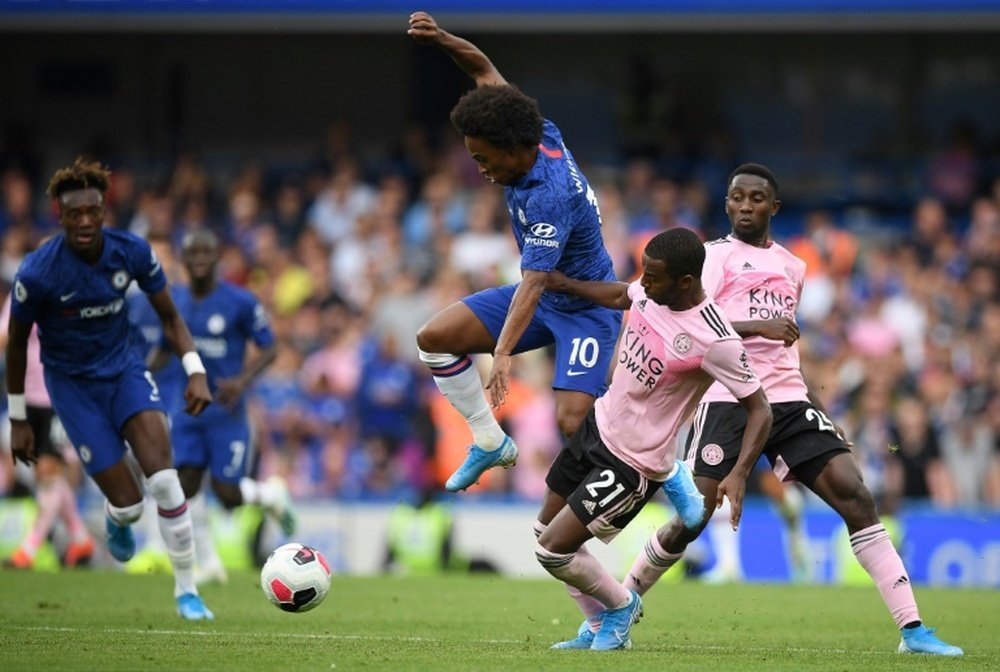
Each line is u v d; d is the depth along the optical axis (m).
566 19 73.31
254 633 28.45
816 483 27.58
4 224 76.88
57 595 36.72
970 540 50.97
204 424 42.16
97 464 31.16
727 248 29.28
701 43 82.56
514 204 26.75
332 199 74.94
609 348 28.20
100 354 31.11
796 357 28.66
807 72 82.88
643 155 82.00
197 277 42.06
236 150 84.50
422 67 83.19
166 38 83.94
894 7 69.75
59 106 84.44
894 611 26.89
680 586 45.34
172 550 31.48
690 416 25.41
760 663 24.23
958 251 72.25
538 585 43.97
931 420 58.16
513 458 28.34
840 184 82.12
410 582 44.66
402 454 59.19
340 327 65.44
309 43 83.75
